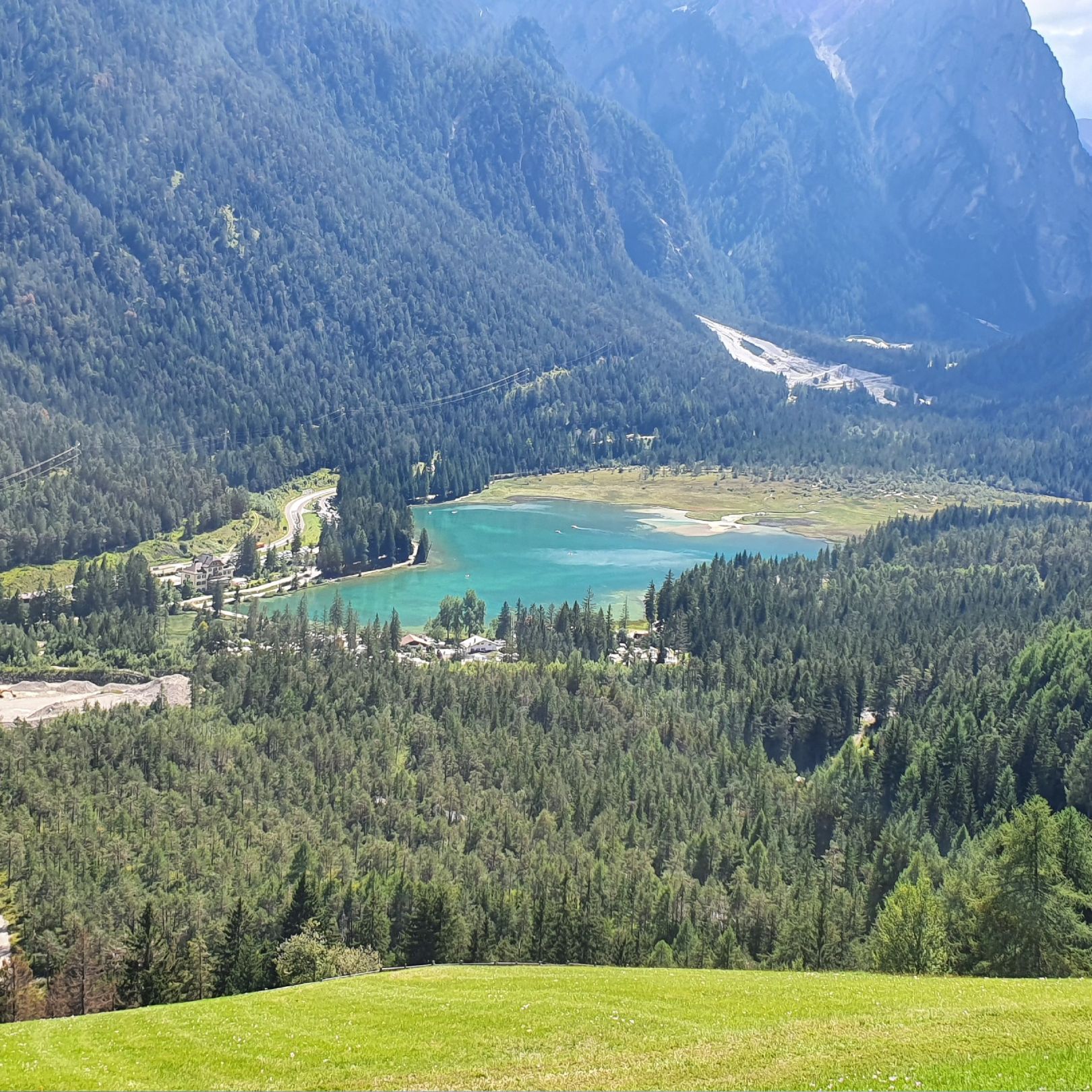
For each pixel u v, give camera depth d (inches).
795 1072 2331.4
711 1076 2380.7
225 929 4773.6
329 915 4990.2
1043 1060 2213.3
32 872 5546.3
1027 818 3919.8
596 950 4825.3
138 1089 2527.1
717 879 5605.3
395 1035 2861.7
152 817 6156.5
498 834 6136.8
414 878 5561.0
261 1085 2559.1
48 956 4938.5
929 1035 2493.8
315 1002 3233.3
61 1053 2792.8
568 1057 2630.4
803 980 3366.1
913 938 3996.1
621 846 5890.8
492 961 4800.7
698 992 3201.3
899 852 5502.0
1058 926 3754.9
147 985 4471.0
